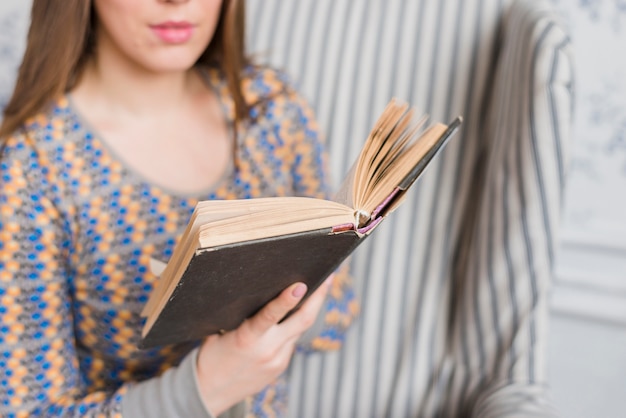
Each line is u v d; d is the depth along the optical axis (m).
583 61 1.84
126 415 1.22
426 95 1.62
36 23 1.25
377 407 1.57
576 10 1.81
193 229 0.98
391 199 1.02
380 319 1.58
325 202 1.01
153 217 1.31
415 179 1.01
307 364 1.60
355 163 1.08
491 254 1.46
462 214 1.59
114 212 1.29
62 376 1.28
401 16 1.67
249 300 1.09
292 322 1.18
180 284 1.00
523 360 1.43
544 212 1.41
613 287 1.94
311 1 1.72
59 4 1.22
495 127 1.55
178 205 1.32
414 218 1.60
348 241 1.02
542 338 1.43
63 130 1.27
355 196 1.02
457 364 1.52
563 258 1.97
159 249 1.31
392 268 1.59
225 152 1.39
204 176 1.35
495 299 1.45
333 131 1.66
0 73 2.06
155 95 1.31
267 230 0.97
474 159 1.60
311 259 1.04
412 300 1.58
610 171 1.90
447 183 1.59
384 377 1.57
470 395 1.49
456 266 1.58
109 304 1.32
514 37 1.53
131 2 1.18
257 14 1.74
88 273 1.30
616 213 1.92
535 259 1.42
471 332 1.49
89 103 1.30
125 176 1.29
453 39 1.63
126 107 1.31
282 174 1.46
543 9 1.51
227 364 1.17
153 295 1.14
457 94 1.61
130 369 1.39
